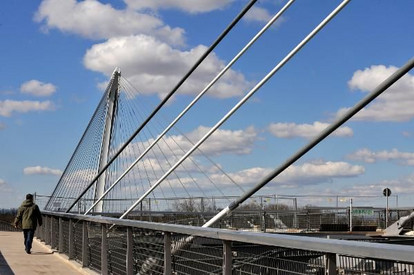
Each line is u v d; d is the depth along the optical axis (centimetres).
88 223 1209
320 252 373
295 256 436
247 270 494
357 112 633
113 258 969
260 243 425
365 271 355
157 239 739
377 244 318
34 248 1819
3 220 3309
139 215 2836
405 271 338
